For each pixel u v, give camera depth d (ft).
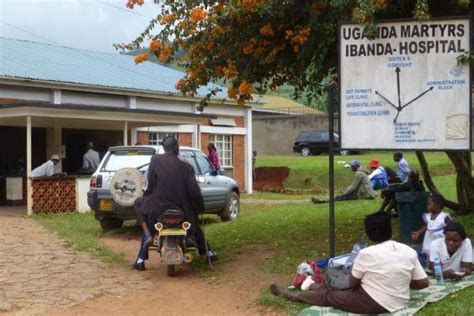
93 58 78.43
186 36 31.42
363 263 19.61
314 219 43.37
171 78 79.46
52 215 51.52
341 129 25.57
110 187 38.42
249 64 31.35
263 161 107.76
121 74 73.36
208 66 32.22
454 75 24.50
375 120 25.27
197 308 22.81
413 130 24.93
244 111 84.12
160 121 61.77
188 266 29.68
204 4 31.04
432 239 26.43
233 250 32.50
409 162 98.37
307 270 24.02
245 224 42.57
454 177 76.95
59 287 25.79
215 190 46.19
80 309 22.66
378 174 59.41
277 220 43.93
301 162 103.65
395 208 39.93
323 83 34.35
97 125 66.23
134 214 39.65
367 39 25.14
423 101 24.81
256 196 76.79
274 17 29.30
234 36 31.17
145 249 29.14
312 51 29.48
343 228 38.50
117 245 37.04
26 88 59.21
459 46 24.41
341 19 27.43
